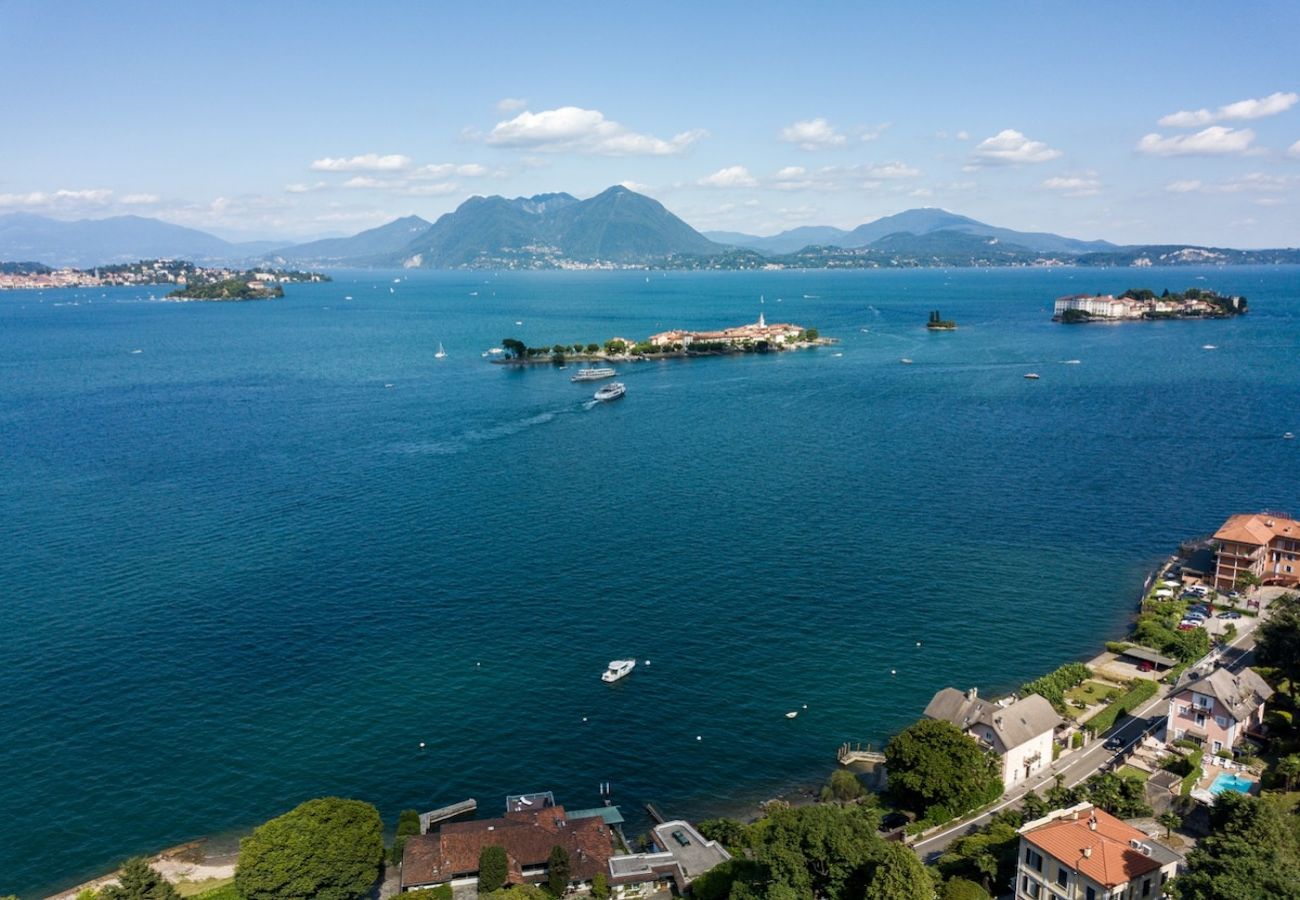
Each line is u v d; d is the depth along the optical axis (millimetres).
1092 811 104062
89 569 196000
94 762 129250
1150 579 193875
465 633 167750
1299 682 142750
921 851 110938
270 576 192750
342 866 102125
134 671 152875
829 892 93750
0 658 156250
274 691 147500
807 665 157125
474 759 131375
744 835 111750
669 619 173750
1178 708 133750
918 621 173625
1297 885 81875
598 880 105312
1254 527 194250
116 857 112188
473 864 106938
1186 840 107375
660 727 139625
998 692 149125
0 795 122312
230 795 123188
